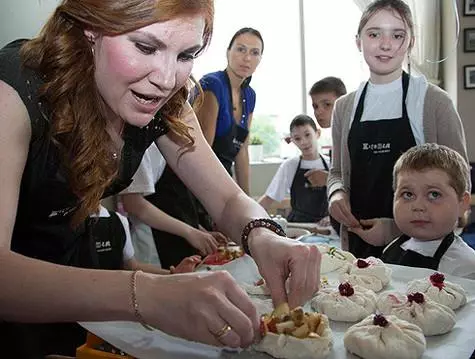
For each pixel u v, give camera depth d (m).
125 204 1.77
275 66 3.68
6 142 0.72
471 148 3.36
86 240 1.18
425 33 3.34
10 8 1.57
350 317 1.04
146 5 0.66
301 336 0.86
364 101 1.62
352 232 1.58
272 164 3.55
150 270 1.55
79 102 0.79
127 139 0.96
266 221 1.00
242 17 3.53
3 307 0.68
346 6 3.54
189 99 1.17
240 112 2.42
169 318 0.67
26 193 0.87
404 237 1.37
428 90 1.53
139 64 0.70
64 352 0.98
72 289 0.67
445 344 0.90
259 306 1.00
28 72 0.76
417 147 1.32
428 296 1.03
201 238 1.69
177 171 1.13
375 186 1.59
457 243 1.27
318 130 2.82
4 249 0.68
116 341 0.82
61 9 0.74
